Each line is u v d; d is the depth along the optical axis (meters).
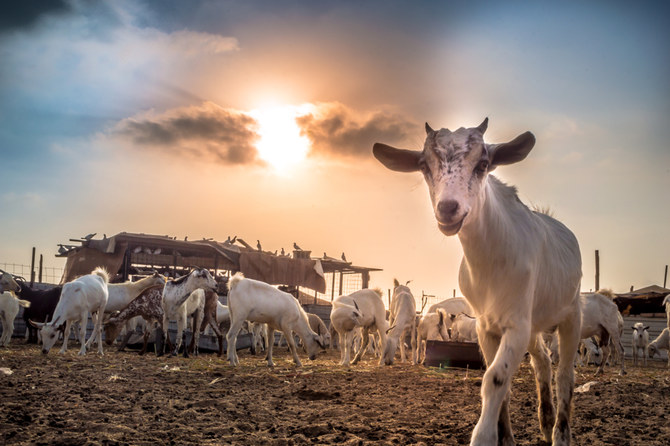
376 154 4.11
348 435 4.86
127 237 23.61
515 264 3.81
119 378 8.69
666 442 4.91
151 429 4.88
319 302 31.23
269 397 7.32
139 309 16.27
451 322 18.44
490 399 3.50
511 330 3.75
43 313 19.91
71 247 25.47
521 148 3.75
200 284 15.69
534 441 4.85
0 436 4.30
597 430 5.43
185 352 15.73
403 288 16.95
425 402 7.22
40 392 6.75
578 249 4.82
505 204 4.13
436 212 3.44
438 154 3.60
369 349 23.44
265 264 26.44
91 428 4.71
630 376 14.02
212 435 4.75
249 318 13.48
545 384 4.80
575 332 4.66
